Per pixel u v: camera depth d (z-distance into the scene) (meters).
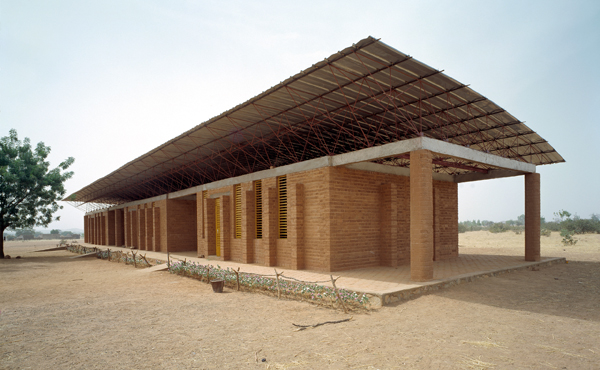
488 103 13.52
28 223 34.38
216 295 11.78
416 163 11.33
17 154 33.94
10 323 8.74
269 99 14.08
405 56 10.66
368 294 9.70
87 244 50.72
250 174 18.75
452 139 18.12
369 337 7.10
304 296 10.62
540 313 8.72
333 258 13.88
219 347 6.71
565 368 5.57
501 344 6.63
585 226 41.84
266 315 8.98
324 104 14.40
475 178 19.58
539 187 17.09
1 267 23.91
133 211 34.91
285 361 5.97
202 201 23.42
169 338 7.32
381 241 15.70
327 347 6.59
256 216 18.38
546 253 23.06
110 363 6.04
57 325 8.50
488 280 12.58
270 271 14.81
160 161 25.39
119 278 16.64
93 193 42.25
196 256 23.88
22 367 5.94
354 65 11.34
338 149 21.02
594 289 11.46
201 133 18.66
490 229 52.31
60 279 17.16
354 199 14.87
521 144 17.53
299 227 15.11
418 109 14.68
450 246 19.61
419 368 5.61
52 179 34.47
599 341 6.77
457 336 7.10
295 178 15.71
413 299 9.98
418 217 11.22
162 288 13.43
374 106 14.63
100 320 8.88
